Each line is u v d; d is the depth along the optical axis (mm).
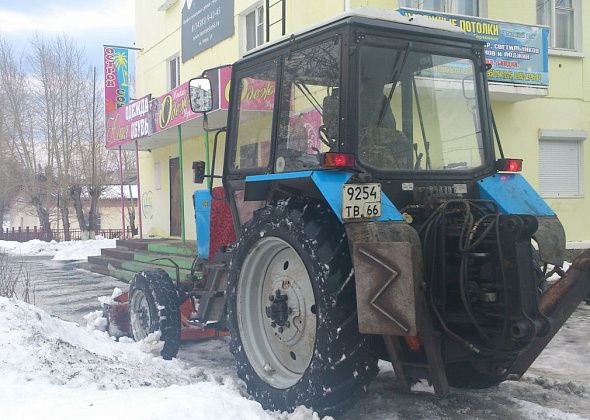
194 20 14258
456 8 10352
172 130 12648
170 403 3172
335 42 3936
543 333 3275
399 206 3967
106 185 29094
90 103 27828
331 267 3566
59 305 9312
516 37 10094
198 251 5953
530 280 3279
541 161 11359
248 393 4258
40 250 22703
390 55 4016
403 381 3652
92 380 3918
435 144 4254
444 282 3527
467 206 3619
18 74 29047
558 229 4039
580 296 3562
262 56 4680
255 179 4324
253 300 4402
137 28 18203
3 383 3613
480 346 3516
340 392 3576
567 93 11367
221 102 9664
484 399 4332
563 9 11523
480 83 4492
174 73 16141
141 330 5906
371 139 3918
